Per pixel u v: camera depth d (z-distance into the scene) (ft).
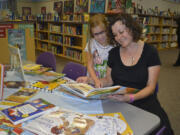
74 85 4.06
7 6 23.20
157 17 24.58
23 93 3.96
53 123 2.56
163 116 4.22
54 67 7.33
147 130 2.67
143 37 4.90
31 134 2.38
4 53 9.52
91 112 3.20
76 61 17.43
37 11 27.32
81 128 2.48
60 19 18.70
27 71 5.41
